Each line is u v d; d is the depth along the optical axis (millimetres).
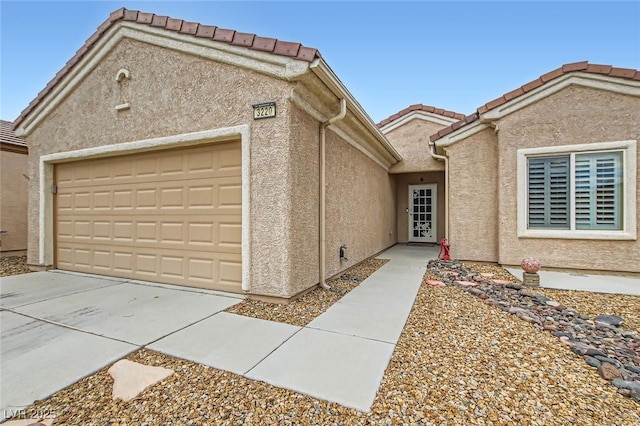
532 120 6918
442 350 3021
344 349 3049
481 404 2162
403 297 4922
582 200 6586
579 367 2693
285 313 4105
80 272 6688
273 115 4488
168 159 5594
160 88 5387
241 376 2555
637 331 3605
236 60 4695
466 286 5574
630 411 2100
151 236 5762
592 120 6465
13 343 3197
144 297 4844
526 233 6934
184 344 3166
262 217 4590
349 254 7016
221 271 5090
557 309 4270
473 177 7926
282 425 1969
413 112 11164
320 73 4398
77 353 2971
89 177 6559
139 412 2107
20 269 7238
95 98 6109
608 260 6363
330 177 5965
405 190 13336
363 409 2111
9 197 9367
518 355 2916
